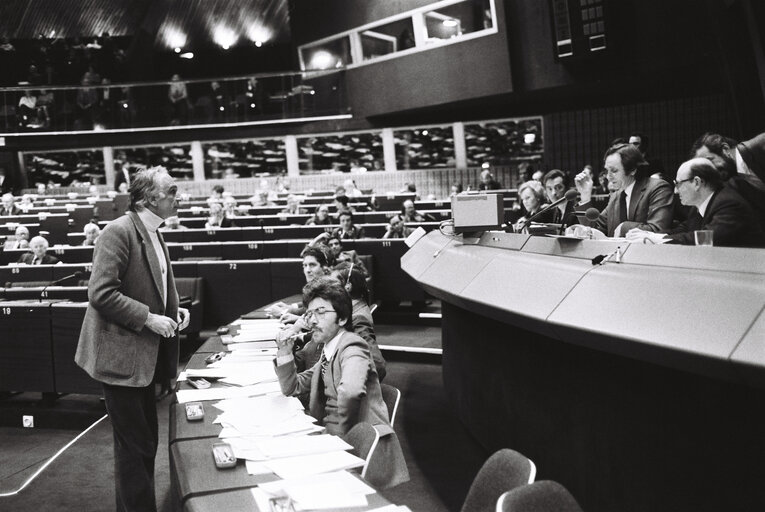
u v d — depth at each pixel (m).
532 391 3.28
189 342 7.01
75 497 3.83
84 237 11.04
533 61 12.72
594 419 2.72
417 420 4.87
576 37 11.43
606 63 11.57
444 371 5.27
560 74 12.36
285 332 2.82
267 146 17.81
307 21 16.48
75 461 4.39
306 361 3.49
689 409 2.19
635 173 3.59
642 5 10.92
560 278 2.71
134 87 17.31
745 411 1.97
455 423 4.78
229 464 2.01
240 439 2.24
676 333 1.95
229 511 1.71
